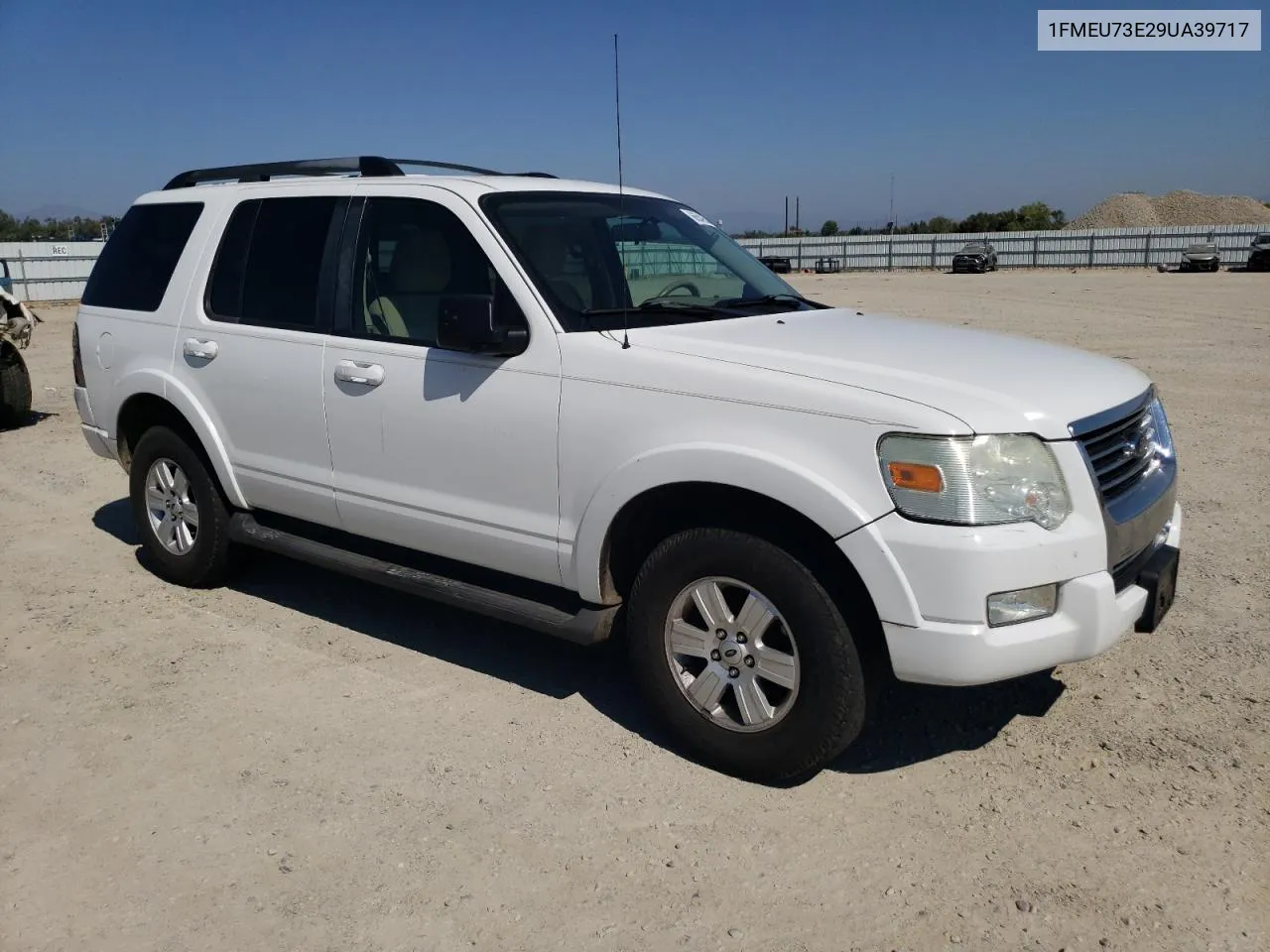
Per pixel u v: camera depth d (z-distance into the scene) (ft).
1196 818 10.60
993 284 116.57
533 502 12.52
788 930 9.15
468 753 12.28
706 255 15.49
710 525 11.44
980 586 9.77
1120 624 10.50
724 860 10.16
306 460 14.99
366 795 11.38
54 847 10.51
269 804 11.21
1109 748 12.03
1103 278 126.82
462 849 10.39
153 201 18.04
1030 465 10.03
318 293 14.71
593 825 10.78
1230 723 12.47
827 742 10.87
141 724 13.05
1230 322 60.75
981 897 9.50
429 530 13.66
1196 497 22.04
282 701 13.66
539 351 12.32
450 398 13.03
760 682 11.34
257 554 18.21
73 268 105.50
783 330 12.80
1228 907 9.24
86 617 16.66
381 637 15.84
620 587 12.48
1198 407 32.63
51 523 22.13
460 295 12.00
